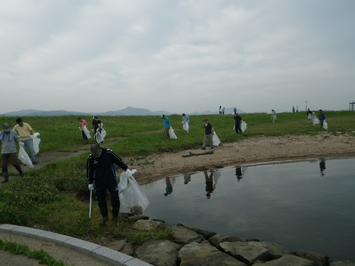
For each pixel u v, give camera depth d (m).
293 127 24.53
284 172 10.55
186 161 12.70
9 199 6.22
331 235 5.11
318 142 16.25
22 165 11.18
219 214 6.48
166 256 4.27
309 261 4.03
